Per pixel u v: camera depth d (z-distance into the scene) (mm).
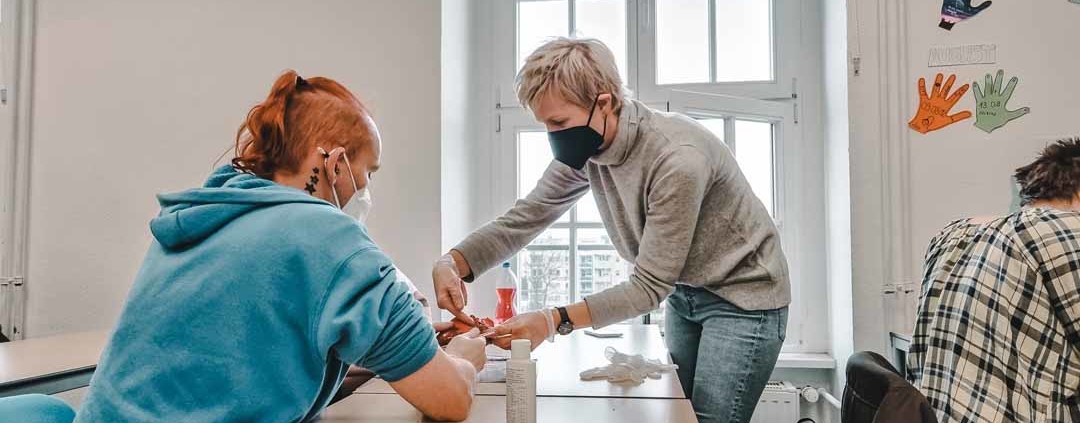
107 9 2338
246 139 917
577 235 2613
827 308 2494
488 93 2672
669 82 2617
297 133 872
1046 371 1056
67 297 2336
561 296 2609
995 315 1077
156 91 2309
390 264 809
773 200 2570
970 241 1185
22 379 1357
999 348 1068
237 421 700
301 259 737
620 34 2641
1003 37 2148
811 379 2449
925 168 2172
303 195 808
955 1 2168
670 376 1265
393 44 2213
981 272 1109
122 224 2316
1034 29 2137
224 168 892
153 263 783
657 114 1425
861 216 2197
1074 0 2127
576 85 1300
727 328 1444
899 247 2162
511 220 1683
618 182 1441
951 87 2164
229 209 772
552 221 1745
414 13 2205
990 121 2145
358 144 911
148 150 2309
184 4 2299
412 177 2191
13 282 2332
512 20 2662
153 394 688
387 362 807
